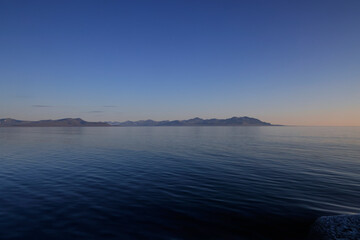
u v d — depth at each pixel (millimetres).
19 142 59781
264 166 25062
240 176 20094
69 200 13617
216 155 34156
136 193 15039
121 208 12312
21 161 28500
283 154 35438
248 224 10375
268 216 11227
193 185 17062
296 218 11000
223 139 74062
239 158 31078
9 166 25094
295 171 22328
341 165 25766
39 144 53625
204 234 9453
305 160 29344
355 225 9570
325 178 19312
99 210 12000
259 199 13750
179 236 9281
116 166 25062
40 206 12570
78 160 29297
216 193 15023
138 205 12789
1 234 9344
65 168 23922
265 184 17328
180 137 86062
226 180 18656
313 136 95812
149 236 9266
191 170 22812
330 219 10211
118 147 46438
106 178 19375
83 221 10648
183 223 10469
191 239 9055
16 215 11289
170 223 10461
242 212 11727
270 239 9117
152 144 53812
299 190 15656
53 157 32031
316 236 9188
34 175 20500
